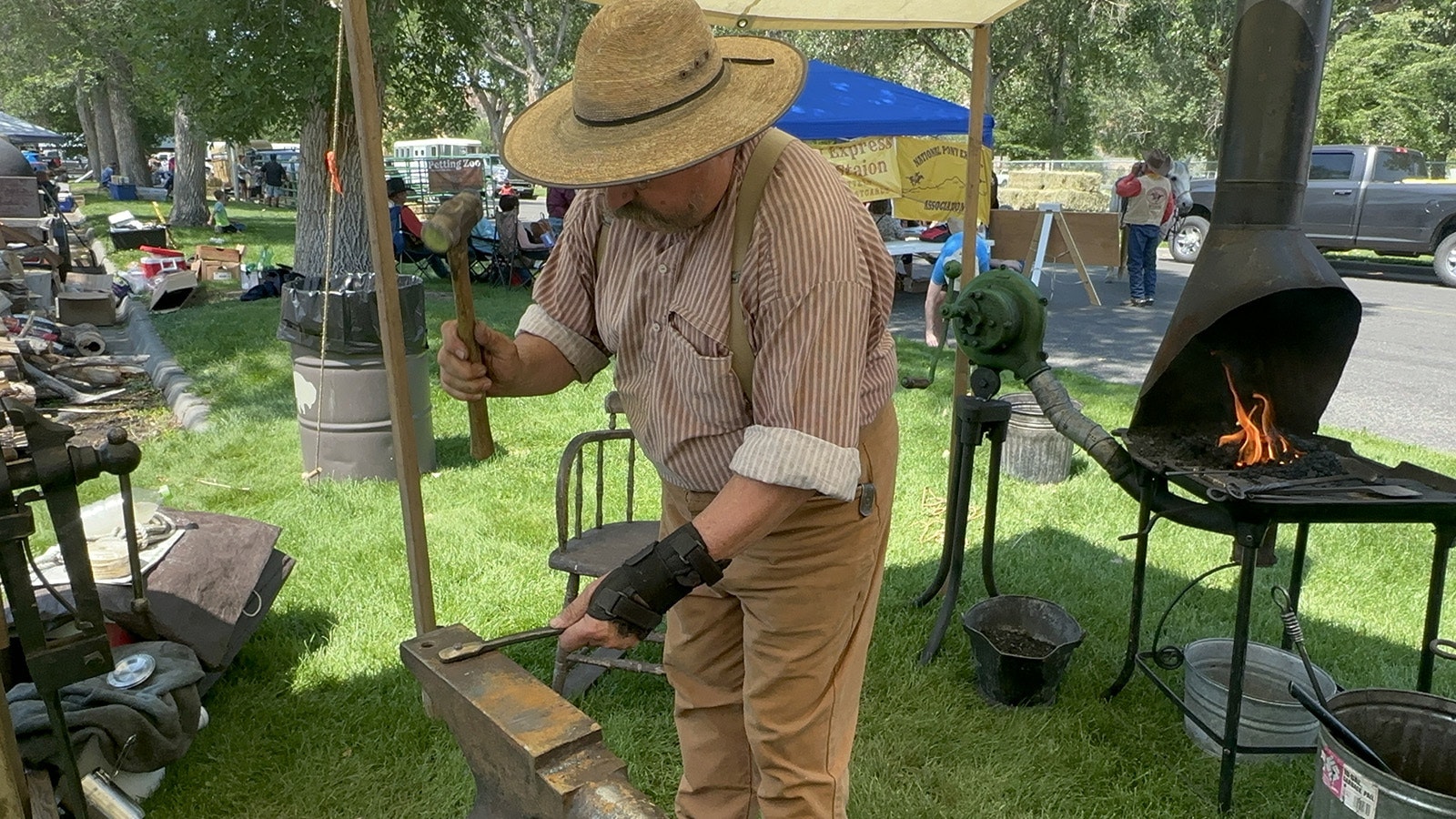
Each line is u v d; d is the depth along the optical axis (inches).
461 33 402.3
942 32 883.4
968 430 122.0
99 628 76.2
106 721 87.6
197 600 106.0
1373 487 92.5
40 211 446.6
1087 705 115.1
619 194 57.4
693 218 57.9
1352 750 83.1
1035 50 952.9
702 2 128.6
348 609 134.1
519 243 450.3
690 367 60.6
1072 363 313.7
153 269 422.9
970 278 141.2
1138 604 112.9
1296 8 94.6
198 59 334.6
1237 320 106.3
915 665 123.2
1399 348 339.3
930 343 303.0
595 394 253.1
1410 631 134.7
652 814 42.6
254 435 212.4
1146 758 105.7
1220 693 102.3
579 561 109.1
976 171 137.0
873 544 69.3
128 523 79.1
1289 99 96.7
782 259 55.9
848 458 55.4
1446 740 85.7
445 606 135.6
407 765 102.2
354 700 113.2
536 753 45.7
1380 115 906.1
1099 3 872.3
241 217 861.2
